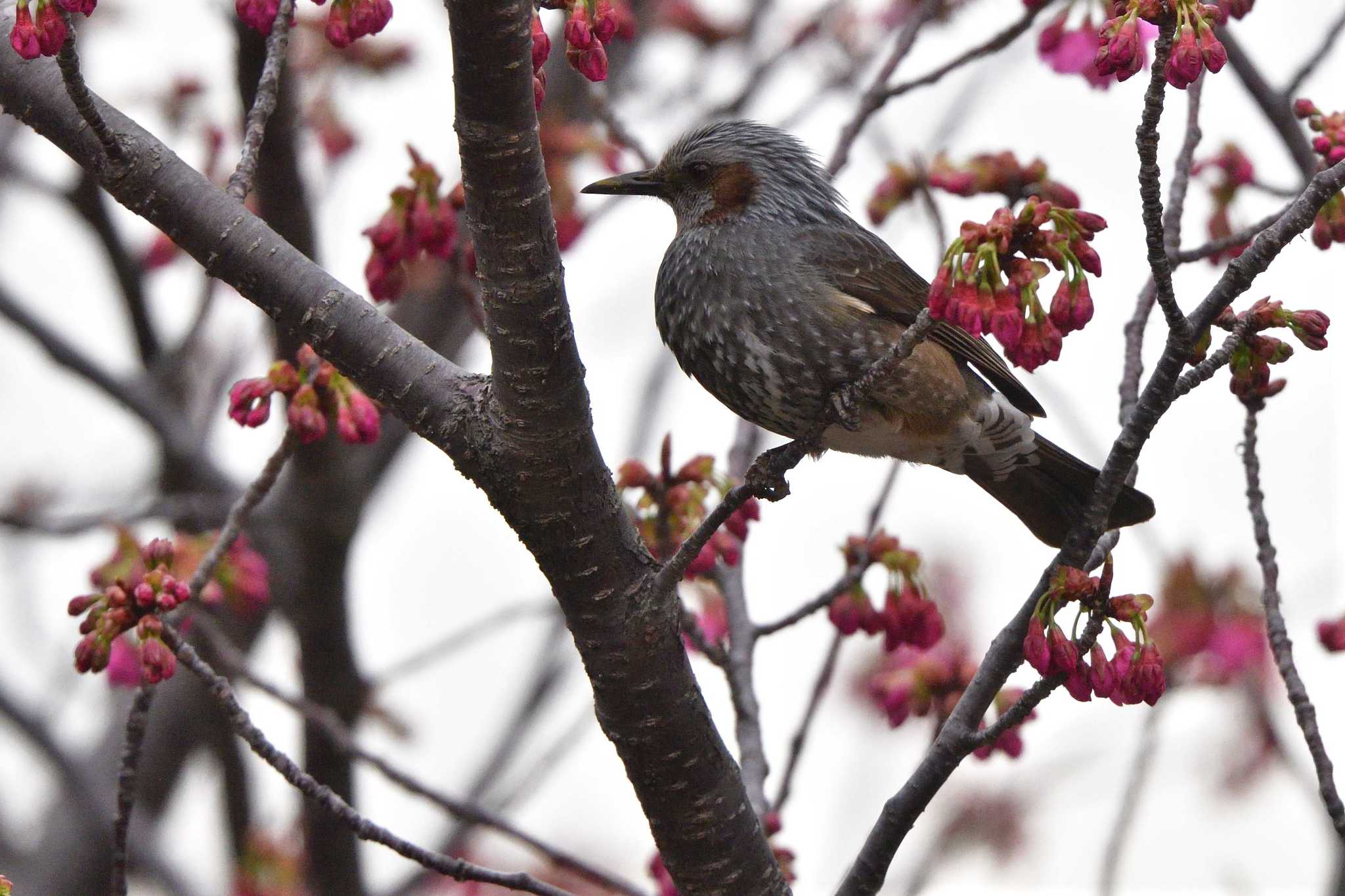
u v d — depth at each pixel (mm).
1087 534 7758
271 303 7699
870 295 10227
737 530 9617
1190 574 11375
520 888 7832
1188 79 6633
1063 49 10867
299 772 7758
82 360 14406
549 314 7008
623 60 15266
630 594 7484
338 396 8453
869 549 9812
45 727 15117
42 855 15086
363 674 13156
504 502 7414
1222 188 10734
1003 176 10703
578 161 11406
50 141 7777
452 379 7527
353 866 13109
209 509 13031
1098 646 7312
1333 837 11422
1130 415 7918
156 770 15109
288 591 12805
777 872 7953
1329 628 9219
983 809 15070
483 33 6480
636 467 9484
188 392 15664
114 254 14406
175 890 14773
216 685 7676
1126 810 10742
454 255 10070
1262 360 7559
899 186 11227
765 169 10680
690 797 7703
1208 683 11336
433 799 10461
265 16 8164
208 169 13656
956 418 10305
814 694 9773
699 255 10578
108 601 7586
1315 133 9234
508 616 13602
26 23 6770
